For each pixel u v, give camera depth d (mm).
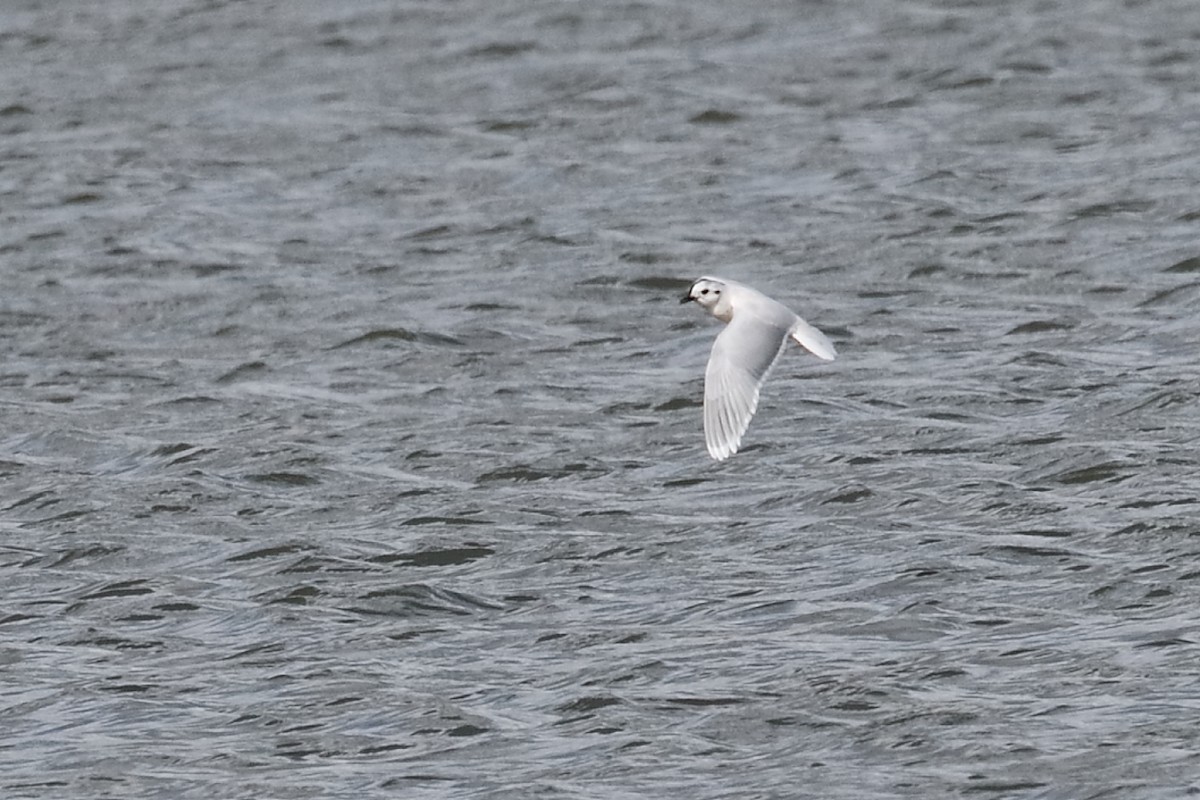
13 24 49750
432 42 46750
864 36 45156
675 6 48031
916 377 27328
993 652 19078
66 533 23719
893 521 22641
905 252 33031
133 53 47188
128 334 31453
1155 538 21578
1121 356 27719
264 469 25391
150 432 27141
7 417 27906
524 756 17641
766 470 24484
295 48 46875
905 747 17375
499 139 40594
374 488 24672
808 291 31656
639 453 25391
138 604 21484
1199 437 24484
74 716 18953
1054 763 16922
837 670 18859
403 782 17266
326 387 28656
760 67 43750
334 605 21188
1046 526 22141
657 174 37969
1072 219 33906
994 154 37875
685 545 22297
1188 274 31016
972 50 43719
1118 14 45375
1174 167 36188
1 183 39406
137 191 38562
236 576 22172
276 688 19266
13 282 34031
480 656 19766
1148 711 17703
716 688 18656
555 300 32000
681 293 32125
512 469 24969
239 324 31500
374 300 32250
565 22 47500
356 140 40938
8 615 21469
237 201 37906
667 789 16875
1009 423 25453
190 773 17688
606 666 19250
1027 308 30094
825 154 38344
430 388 28328
